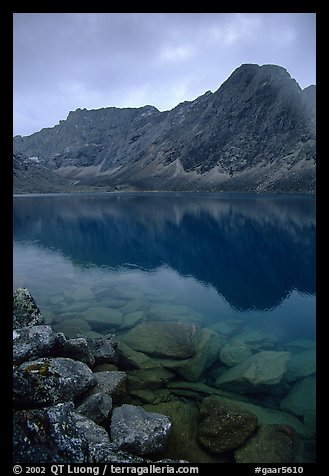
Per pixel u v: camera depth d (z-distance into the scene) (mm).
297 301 23781
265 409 11156
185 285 28016
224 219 69812
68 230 59938
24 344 11930
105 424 10109
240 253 40969
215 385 12750
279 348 16156
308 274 31391
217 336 16672
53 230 59875
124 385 12062
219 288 27078
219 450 9273
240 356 14562
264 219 66312
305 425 10336
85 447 8109
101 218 76688
